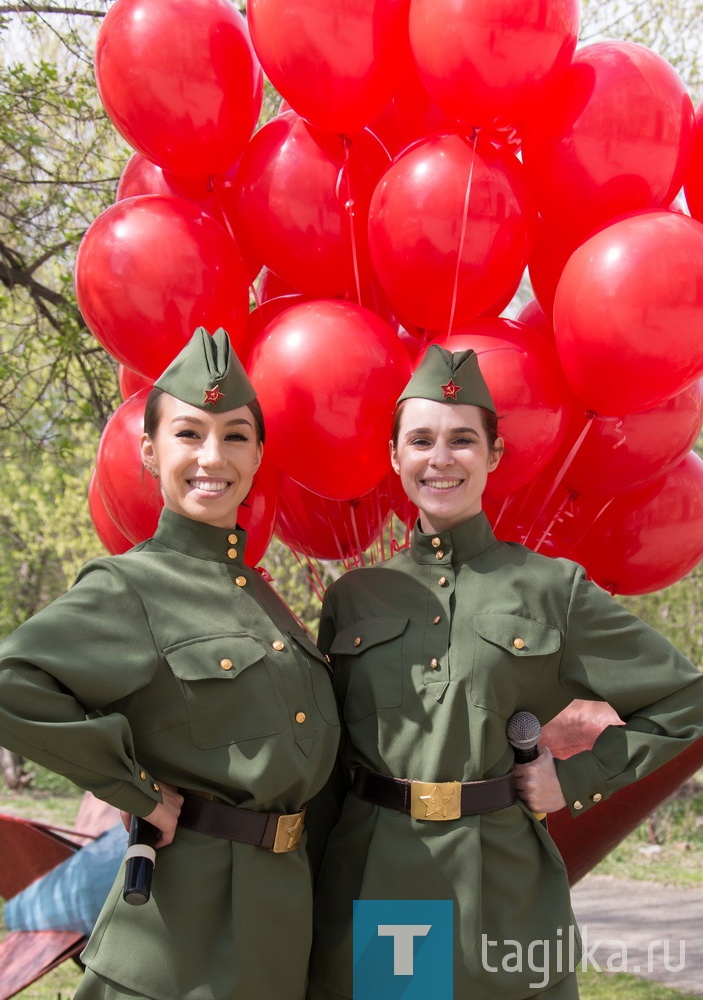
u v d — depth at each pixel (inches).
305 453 91.9
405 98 101.7
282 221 95.5
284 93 92.7
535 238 100.3
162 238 93.4
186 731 75.9
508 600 83.1
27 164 218.5
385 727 81.7
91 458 294.4
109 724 70.9
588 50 92.9
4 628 444.8
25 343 238.2
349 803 84.7
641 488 107.7
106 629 74.5
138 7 93.1
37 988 216.2
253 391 82.7
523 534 108.3
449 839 79.2
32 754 70.4
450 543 85.8
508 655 81.3
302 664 81.2
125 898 71.4
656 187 89.7
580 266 88.1
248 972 74.4
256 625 80.0
